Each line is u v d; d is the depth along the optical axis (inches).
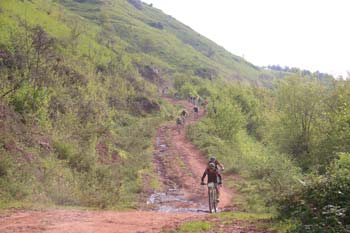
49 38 1261.1
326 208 298.7
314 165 849.5
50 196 555.8
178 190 771.4
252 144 1448.1
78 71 1299.2
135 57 2994.6
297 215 333.4
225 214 450.3
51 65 1074.1
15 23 1188.5
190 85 3011.8
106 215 430.6
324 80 968.3
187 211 583.8
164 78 3494.1
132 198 655.8
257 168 816.3
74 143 830.5
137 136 1293.1
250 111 1766.7
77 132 909.8
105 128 1043.3
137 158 1010.1
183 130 1621.6
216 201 565.3
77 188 633.0
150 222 391.5
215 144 1225.4
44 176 605.3
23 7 1546.5
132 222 389.7
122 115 1539.1
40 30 1071.6
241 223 372.2
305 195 342.6
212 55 7150.6
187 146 1286.9
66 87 1104.8
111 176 756.6
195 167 989.2
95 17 4653.1
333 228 269.6
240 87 1973.4
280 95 998.4
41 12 1761.8
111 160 920.9
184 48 5787.4
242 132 1581.0
